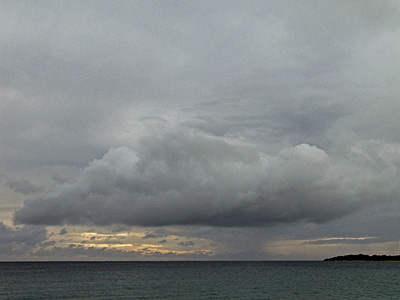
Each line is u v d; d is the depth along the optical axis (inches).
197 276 5782.5
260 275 6097.4
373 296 3088.1
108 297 2987.2
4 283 4340.6
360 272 7076.8
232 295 3159.5
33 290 3531.0
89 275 5999.0
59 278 5211.6
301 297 3029.0
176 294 3211.1
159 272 7140.8
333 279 5103.3
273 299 2906.0
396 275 6048.2
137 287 3836.1
